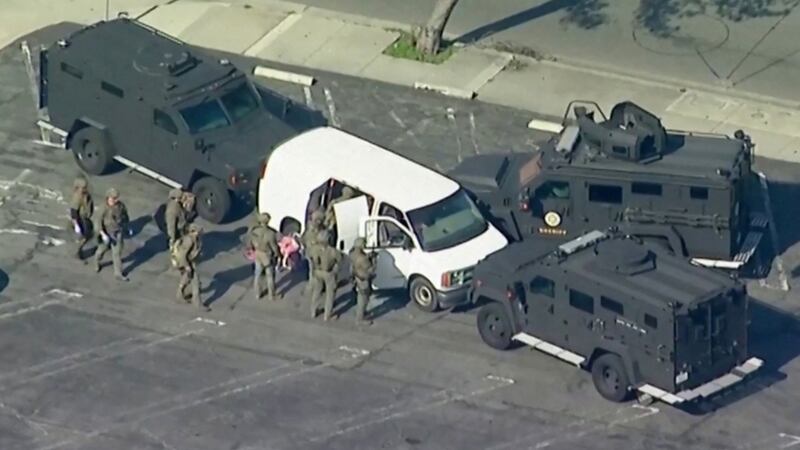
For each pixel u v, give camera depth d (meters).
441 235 119.31
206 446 105.94
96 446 105.94
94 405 109.69
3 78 149.62
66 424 107.94
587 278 108.31
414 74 150.25
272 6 161.75
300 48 154.50
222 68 132.50
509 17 161.25
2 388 111.19
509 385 111.69
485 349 115.25
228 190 127.94
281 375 112.75
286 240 121.81
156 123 129.62
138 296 120.88
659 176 118.38
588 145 121.50
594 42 156.75
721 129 141.38
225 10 160.88
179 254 117.62
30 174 135.25
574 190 120.38
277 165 124.50
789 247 127.00
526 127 142.38
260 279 120.31
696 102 145.88
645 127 120.31
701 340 106.00
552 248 115.31
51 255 125.38
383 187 120.44
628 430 107.38
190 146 128.25
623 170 119.06
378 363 114.06
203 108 129.62
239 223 129.50
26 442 106.25
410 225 118.88
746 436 107.00
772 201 132.12
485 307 114.75
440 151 138.75
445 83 148.75
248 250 119.81
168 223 121.94
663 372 105.94
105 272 123.50
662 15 161.62
